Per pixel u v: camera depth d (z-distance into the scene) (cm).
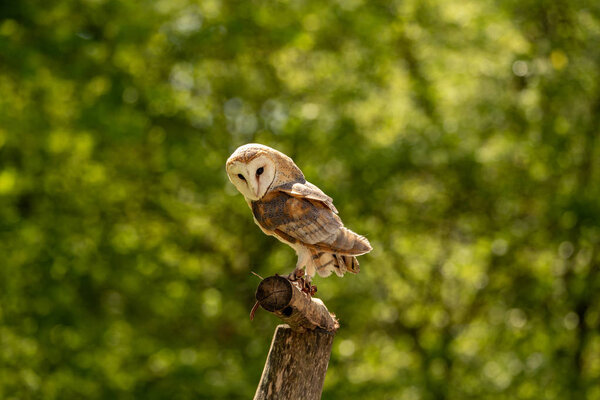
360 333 1580
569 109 1532
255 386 1422
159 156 1401
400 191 1515
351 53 1473
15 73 1286
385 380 1525
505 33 1486
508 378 1598
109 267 1379
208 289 1477
